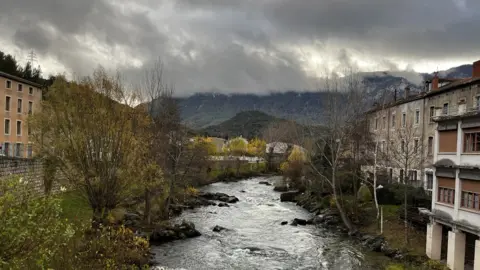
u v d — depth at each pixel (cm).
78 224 2178
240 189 7519
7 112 5919
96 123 2692
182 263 2733
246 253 3064
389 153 4747
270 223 4272
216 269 2644
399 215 3656
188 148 4609
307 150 5816
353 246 3269
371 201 4416
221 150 13125
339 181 4466
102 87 2864
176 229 3509
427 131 4244
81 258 1642
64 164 2688
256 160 12431
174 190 4897
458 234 2392
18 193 1041
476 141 2295
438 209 2647
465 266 2525
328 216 4272
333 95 4553
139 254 2530
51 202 1078
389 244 3078
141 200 4184
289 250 3161
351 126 4319
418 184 4216
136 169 2856
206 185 7931
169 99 4547
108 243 1972
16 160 2998
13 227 955
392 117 5244
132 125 3027
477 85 3384
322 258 2931
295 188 6994
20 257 992
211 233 3709
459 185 2412
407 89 5462
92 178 2684
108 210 2781
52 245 1156
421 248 2870
